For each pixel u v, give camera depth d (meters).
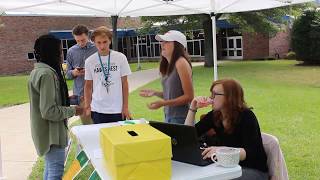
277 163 3.29
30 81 3.50
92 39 4.96
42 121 3.53
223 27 31.67
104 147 2.51
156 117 9.41
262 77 17.72
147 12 6.98
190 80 4.04
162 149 2.28
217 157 2.64
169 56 4.11
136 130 2.50
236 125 3.17
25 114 10.62
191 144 2.68
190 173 2.52
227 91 3.15
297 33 23.84
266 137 3.36
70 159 5.34
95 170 2.64
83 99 5.42
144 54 37.81
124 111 4.96
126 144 2.21
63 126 3.64
